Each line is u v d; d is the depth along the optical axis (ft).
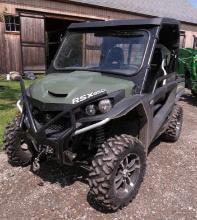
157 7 66.44
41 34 44.42
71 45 14.06
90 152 11.41
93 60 13.26
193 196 12.00
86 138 11.02
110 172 10.08
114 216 10.58
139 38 12.56
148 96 12.10
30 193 11.75
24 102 11.38
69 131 10.01
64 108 10.21
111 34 13.16
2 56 40.93
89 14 50.34
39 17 43.52
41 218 10.35
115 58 12.78
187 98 31.76
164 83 14.76
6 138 12.91
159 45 14.07
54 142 10.11
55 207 10.96
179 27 15.25
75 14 48.16
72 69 13.39
